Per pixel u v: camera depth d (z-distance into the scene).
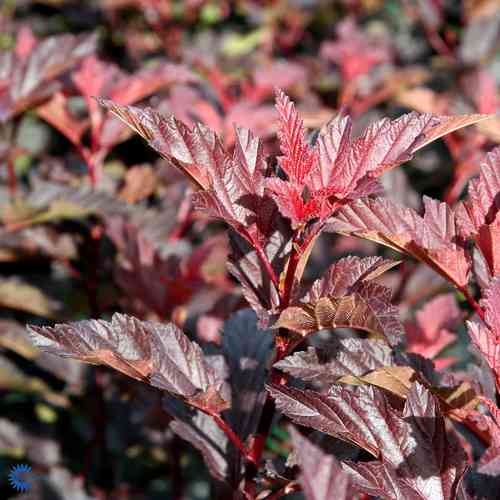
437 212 0.52
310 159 0.49
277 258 0.53
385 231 0.52
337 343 0.52
